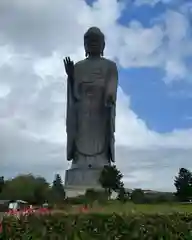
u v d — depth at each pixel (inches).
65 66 4687.5
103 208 804.6
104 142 4687.5
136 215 753.0
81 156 4677.7
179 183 3784.5
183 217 768.9
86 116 4675.2
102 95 4685.0
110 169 4222.4
